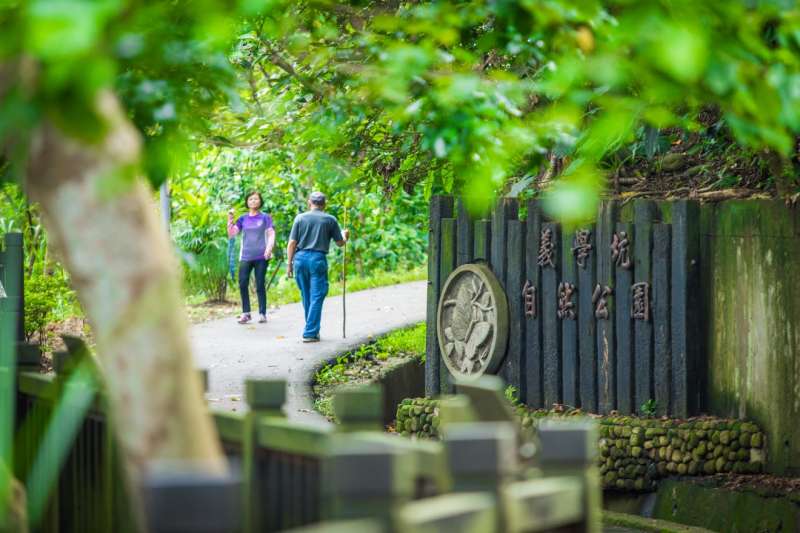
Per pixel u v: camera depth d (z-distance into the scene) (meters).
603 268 16.78
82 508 8.10
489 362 18.36
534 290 17.86
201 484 4.00
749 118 6.66
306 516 6.04
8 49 4.46
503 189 19.62
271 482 6.42
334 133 11.07
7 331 12.86
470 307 18.86
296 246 25.95
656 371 16.02
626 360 16.41
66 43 3.81
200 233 35.09
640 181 17.77
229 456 6.86
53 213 5.06
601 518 14.73
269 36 11.55
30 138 4.99
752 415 14.92
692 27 5.57
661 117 6.51
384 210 37.00
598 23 6.75
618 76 6.10
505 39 8.87
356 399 5.96
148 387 5.01
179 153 8.30
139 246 5.03
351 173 12.91
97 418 7.79
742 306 15.09
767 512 13.43
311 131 11.76
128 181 4.77
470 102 8.34
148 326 5.00
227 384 21.17
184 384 5.08
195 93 8.52
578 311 17.23
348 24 13.34
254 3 6.04
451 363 19.22
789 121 6.19
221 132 13.66
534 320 17.89
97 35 4.09
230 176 36.56
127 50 6.17
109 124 4.55
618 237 16.50
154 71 8.14
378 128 17.67
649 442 15.23
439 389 19.58
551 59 8.27
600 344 16.86
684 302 15.62
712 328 15.59
